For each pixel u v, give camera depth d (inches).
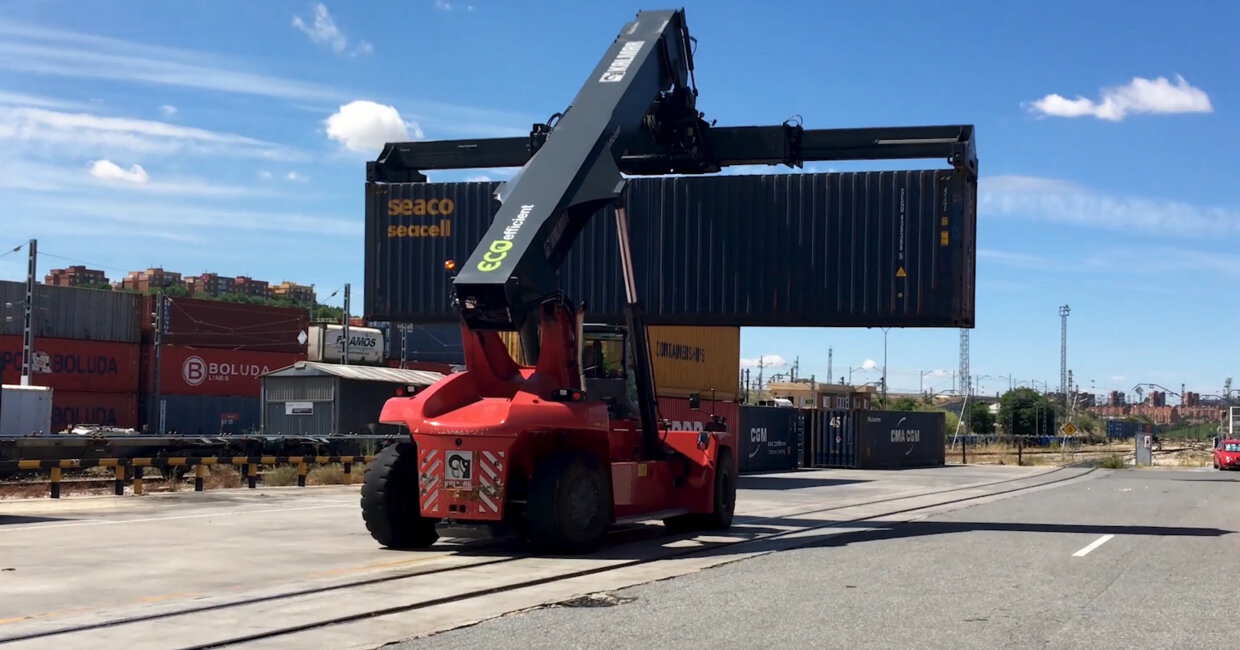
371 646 267.1
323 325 2207.2
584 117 510.3
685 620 302.5
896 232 783.1
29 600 329.7
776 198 812.6
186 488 872.3
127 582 366.0
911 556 454.3
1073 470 1668.3
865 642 275.4
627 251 518.9
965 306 767.1
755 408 1504.7
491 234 451.2
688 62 612.7
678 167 677.9
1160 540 533.3
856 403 3432.6
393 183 818.2
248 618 300.0
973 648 269.6
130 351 1849.2
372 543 483.5
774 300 808.3
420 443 438.0
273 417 1494.8
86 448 890.7
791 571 403.9
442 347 2418.8
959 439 3348.9
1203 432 5290.4
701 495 542.9
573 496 438.6
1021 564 433.4
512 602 331.6
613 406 531.2
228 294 5615.2
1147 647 273.1
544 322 466.3
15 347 1708.9
